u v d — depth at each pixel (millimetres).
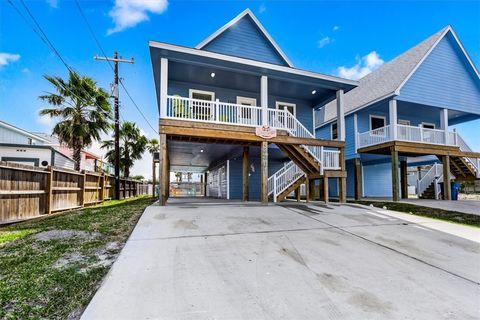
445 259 4012
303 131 10531
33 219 6754
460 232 5695
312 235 5055
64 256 3619
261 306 2496
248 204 9109
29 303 2418
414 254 4207
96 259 3547
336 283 3051
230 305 2498
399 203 10094
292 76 9938
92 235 4703
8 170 6000
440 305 2631
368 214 7523
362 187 15664
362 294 2801
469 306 2625
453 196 13719
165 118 8133
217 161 16734
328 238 4902
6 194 5898
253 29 11711
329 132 15883
